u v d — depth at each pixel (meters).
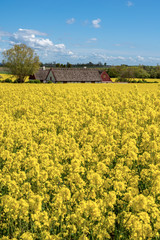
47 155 7.54
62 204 5.05
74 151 8.27
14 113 16.56
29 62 70.44
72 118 14.29
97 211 4.53
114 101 20.67
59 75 75.56
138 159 7.50
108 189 6.20
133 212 4.90
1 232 5.08
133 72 102.69
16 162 7.00
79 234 4.71
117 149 8.40
